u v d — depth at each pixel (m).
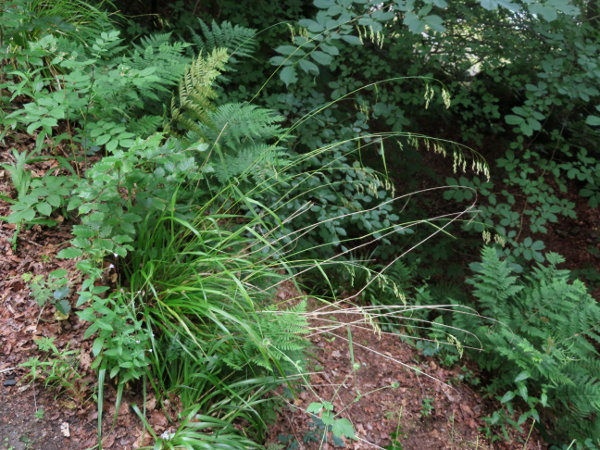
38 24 3.10
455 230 6.26
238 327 2.57
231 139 3.17
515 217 4.50
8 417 2.11
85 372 2.30
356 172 4.04
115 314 2.17
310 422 2.89
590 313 3.62
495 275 3.84
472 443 3.37
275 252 3.04
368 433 3.09
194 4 5.14
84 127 2.77
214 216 2.73
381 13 2.94
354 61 4.94
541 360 3.25
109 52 3.23
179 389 2.50
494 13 4.78
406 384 3.56
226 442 2.32
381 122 5.79
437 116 7.18
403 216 5.75
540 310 3.76
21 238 2.59
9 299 2.38
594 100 5.39
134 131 2.90
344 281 4.35
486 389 3.79
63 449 2.11
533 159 7.22
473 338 3.87
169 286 2.60
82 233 2.28
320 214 3.81
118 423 2.27
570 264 6.82
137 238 2.69
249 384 2.63
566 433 3.61
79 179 2.60
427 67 5.36
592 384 3.46
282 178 3.36
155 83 3.07
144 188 2.62
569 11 2.76
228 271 2.50
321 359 3.42
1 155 2.84
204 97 2.94
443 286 5.04
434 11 4.74
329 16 3.02
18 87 2.53
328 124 4.24
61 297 2.37
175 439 2.24
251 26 5.05
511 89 5.70
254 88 4.71
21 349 2.27
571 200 7.66
